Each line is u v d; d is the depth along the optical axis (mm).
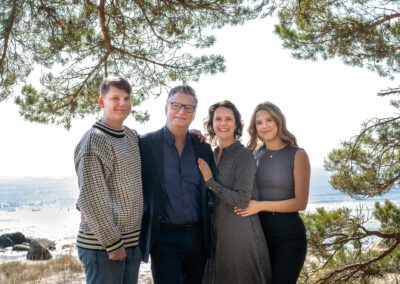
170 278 2990
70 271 9117
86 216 2498
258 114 3371
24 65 5883
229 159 3229
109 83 2775
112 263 2584
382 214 5578
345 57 5629
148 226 3021
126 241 2691
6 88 5910
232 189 3178
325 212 5871
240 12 5469
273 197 3258
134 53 6176
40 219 56438
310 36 5590
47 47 5836
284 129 3314
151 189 3047
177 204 3094
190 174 3174
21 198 129500
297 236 3139
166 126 3250
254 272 3082
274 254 3172
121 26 5676
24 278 7910
